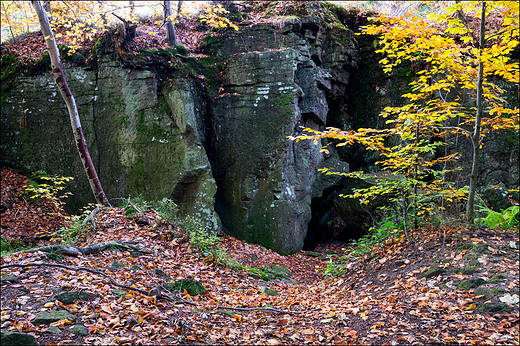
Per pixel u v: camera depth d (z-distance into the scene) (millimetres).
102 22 10406
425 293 3885
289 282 6836
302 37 10812
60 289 3615
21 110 10258
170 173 9148
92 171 8602
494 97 4730
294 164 10094
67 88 8242
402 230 5805
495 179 9242
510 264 3980
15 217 8820
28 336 2695
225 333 3309
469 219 5074
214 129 10203
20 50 10742
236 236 9688
